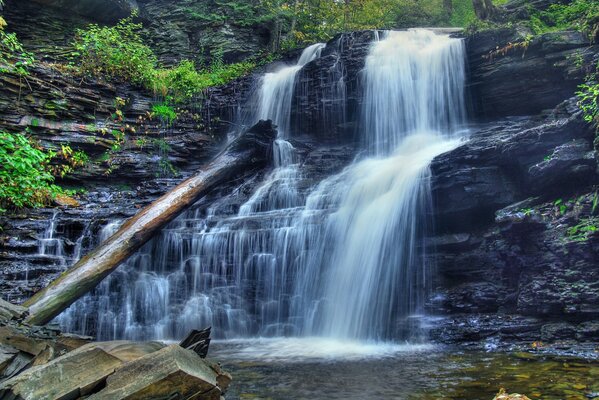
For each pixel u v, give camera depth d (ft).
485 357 17.35
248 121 48.47
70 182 40.19
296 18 66.44
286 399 12.92
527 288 20.39
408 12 72.64
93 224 32.14
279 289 27.73
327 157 41.39
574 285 18.85
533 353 17.30
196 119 48.55
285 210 33.24
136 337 28.27
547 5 44.50
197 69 59.98
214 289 28.86
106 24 57.00
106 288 28.27
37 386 7.43
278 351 21.20
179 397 7.32
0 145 31.60
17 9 50.96
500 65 35.47
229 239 29.35
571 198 21.03
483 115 37.27
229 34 61.62
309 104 44.86
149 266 29.68
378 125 41.52
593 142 20.88
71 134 41.37
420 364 16.80
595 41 30.99
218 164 36.94
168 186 40.47
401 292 24.32
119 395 7.04
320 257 27.30
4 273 27.48
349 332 24.85
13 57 41.75
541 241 20.71
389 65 41.68
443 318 22.13
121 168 42.45
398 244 25.13
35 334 11.02
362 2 69.10
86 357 8.04
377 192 28.96
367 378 15.02
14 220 31.71
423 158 32.37
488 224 24.04
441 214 24.53
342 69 43.78
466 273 23.13
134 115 46.16
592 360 15.60
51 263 29.32
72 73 44.32
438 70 38.99
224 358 19.51
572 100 26.32
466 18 70.79
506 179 23.76
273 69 51.75
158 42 60.85
